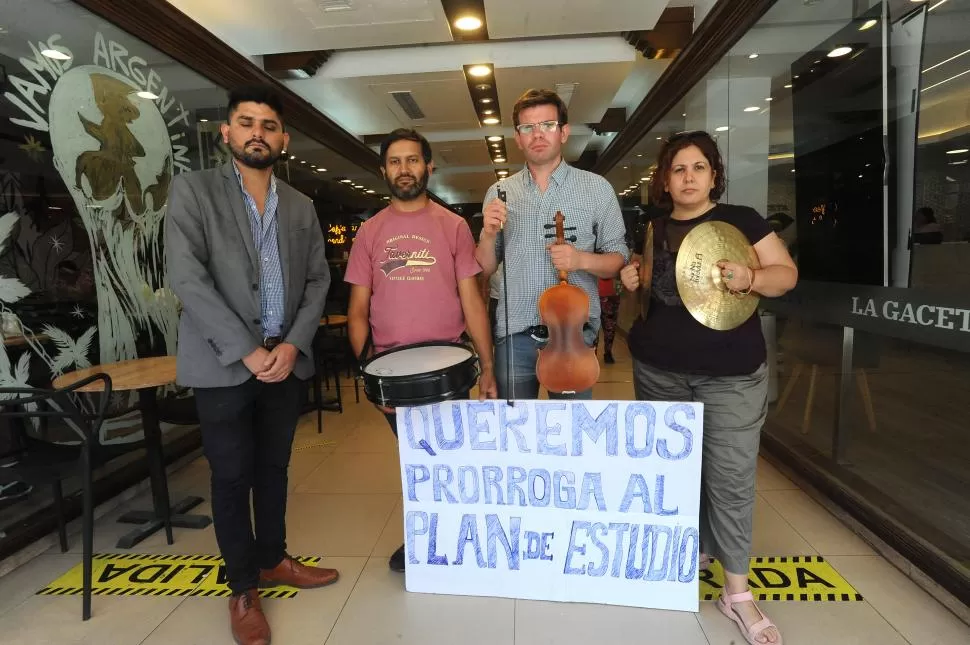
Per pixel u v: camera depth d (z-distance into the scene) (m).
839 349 2.61
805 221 2.81
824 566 2.12
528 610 1.89
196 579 2.21
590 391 2.09
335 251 8.03
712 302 1.73
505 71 4.75
